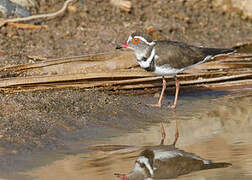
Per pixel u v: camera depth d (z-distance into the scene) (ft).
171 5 72.38
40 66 50.26
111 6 69.15
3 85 45.24
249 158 34.40
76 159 34.32
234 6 74.23
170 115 45.16
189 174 32.17
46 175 31.32
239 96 51.49
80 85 47.62
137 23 65.72
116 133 39.88
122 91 49.14
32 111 41.06
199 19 71.26
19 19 61.62
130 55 52.65
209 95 51.72
